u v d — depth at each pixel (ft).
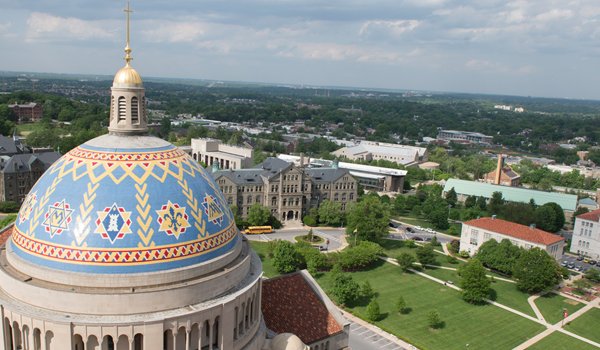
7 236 236.02
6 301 158.20
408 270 426.92
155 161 176.55
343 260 409.08
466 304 360.69
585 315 352.08
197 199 178.19
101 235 156.87
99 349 149.79
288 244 395.34
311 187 581.53
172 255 163.84
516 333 319.47
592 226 495.00
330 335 222.07
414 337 304.71
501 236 447.83
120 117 182.19
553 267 381.60
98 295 151.12
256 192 550.36
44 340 150.30
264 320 207.62
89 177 166.30
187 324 158.92
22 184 563.89
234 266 182.70
